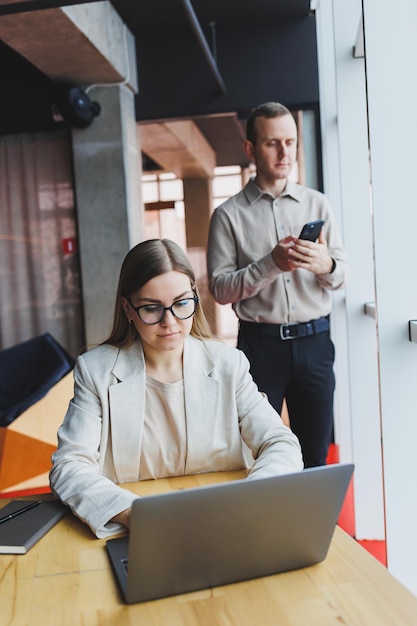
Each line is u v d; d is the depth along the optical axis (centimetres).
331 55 405
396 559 220
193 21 373
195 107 530
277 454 153
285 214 284
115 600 107
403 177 210
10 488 405
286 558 113
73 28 405
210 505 103
